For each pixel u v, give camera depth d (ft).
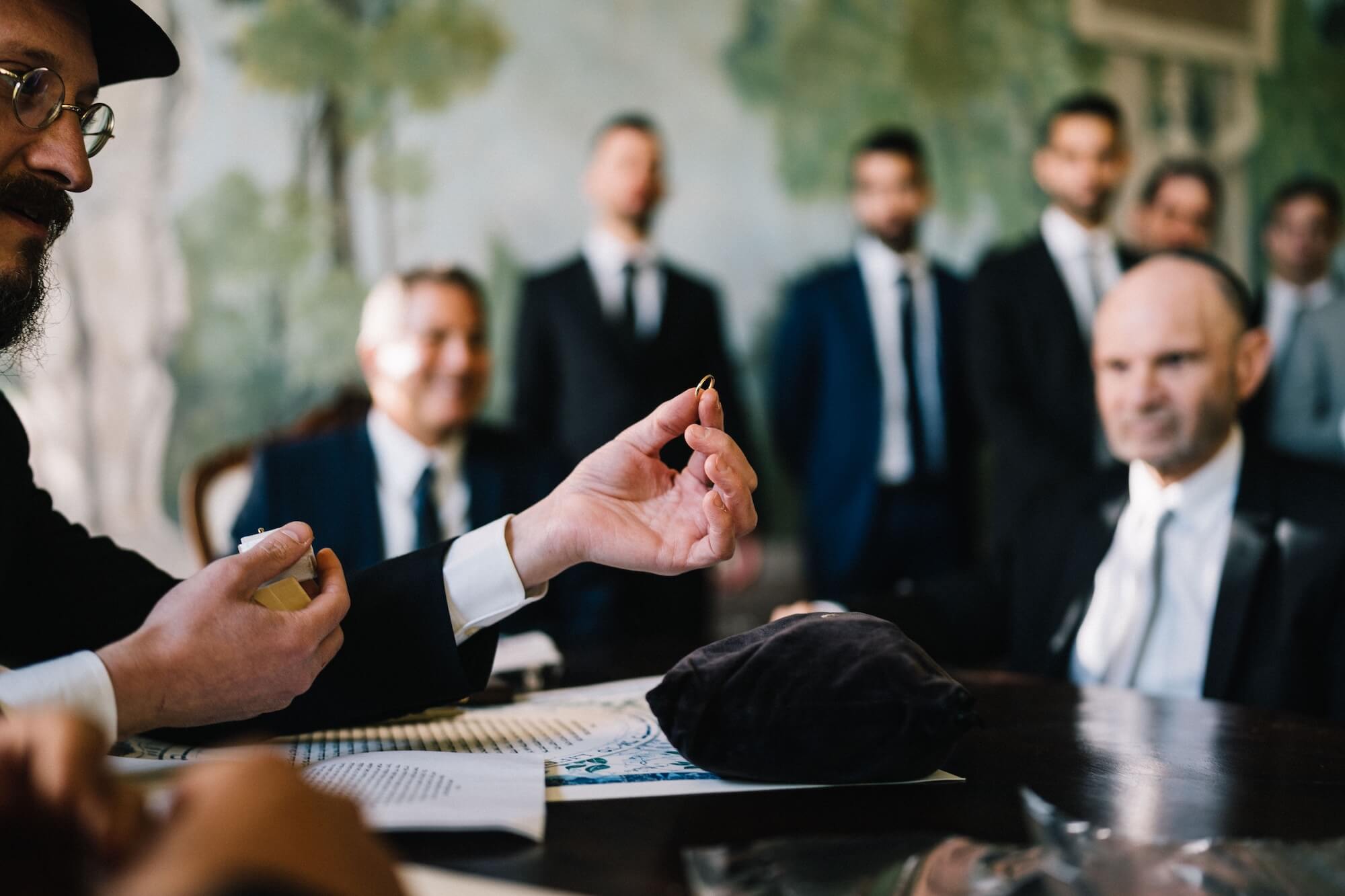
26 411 10.89
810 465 14.62
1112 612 5.56
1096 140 12.71
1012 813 2.47
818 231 16.17
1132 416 5.45
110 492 11.34
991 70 17.78
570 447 12.78
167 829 1.06
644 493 3.45
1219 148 20.26
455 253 13.43
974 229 17.67
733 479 3.20
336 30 12.62
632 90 14.74
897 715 2.63
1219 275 5.56
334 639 3.08
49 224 3.53
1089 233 12.94
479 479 8.27
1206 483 5.44
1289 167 21.11
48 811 1.20
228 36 11.99
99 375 11.27
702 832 2.33
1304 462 5.40
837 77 16.37
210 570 2.93
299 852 1.03
